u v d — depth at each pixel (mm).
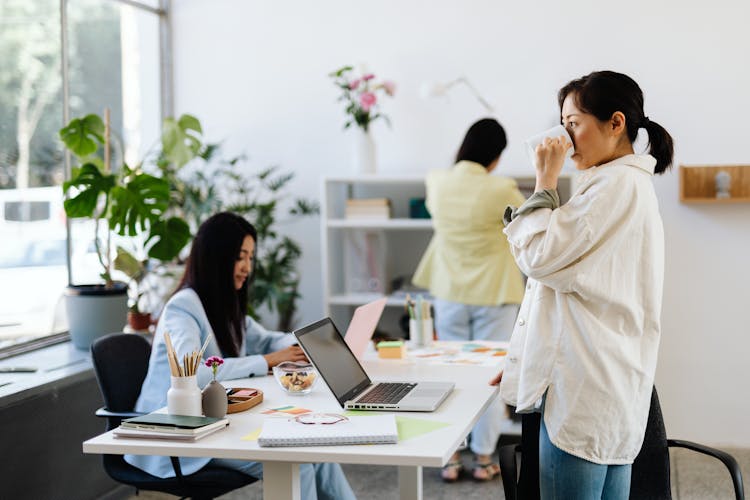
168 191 4238
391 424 2160
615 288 2088
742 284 4555
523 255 2139
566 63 4684
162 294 4637
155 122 5195
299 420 2219
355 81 4641
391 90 4668
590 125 2160
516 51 4742
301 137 5094
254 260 4496
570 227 2080
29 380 3496
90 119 4145
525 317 2316
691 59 4539
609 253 2082
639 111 2170
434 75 4859
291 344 3166
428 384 2660
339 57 5000
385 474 4262
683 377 4637
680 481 4070
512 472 2307
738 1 4469
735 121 4516
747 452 4488
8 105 4090
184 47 5219
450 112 4848
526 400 2166
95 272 4645
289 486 2107
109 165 4309
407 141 4926
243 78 5156
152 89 5168
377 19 4926
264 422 2205
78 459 3670
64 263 4441
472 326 4203
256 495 3994
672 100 4570
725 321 4582
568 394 2100
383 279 4789
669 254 4617
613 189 2070
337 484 2939
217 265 2953
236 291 3010
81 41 4586
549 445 2156
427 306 3443
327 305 4750
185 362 2295
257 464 2688
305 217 5129
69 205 4023
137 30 5031
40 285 4281
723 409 4605
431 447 2025
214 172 5012
